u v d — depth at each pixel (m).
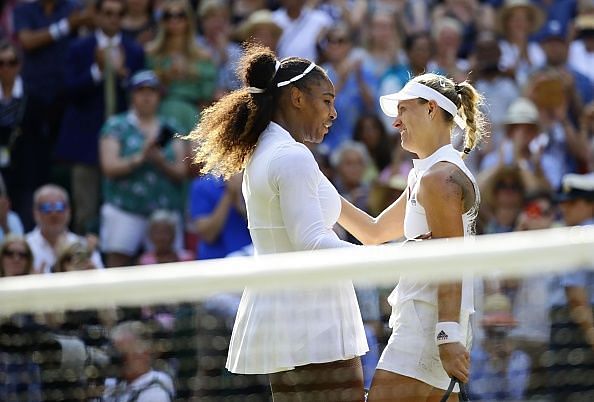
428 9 42.03
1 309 14.00
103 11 37.34
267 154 16.72
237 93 17.27
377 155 35.84
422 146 16.78
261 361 16.39
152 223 32.09
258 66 17.11
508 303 23.78
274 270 13.56
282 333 16.30
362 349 16.72
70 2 38.06
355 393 16.64
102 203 36.28
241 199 31.94
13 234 29.84
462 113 17.30
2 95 36.44
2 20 40.16
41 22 37.50
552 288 23.91
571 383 23.41
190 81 36.44
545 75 37.03
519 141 35.12
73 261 27.98
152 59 36.94
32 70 37.06
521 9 40.44
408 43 39.16
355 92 37.28
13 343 20.41
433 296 16.31
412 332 16.41
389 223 18.23
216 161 17.33
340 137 36.91
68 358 20.48
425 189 16.19
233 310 22.30
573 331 23.77
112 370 20.64
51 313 20.61
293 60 17.27
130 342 20.97
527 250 13.18
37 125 36.75
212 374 21.48
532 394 23.48
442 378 16.44
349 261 13.48
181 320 21.97
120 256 33.84
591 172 36.78
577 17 41.47
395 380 16.42
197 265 13.98
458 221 16.08
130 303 14.87
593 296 23.98
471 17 41.41
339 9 40.38
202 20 38.94
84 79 36.81
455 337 15.73
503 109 37.47
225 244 31.86
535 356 23.64
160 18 36.94
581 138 36.88
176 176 34.50
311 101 17.09
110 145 34.38
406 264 13.37
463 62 39.78
